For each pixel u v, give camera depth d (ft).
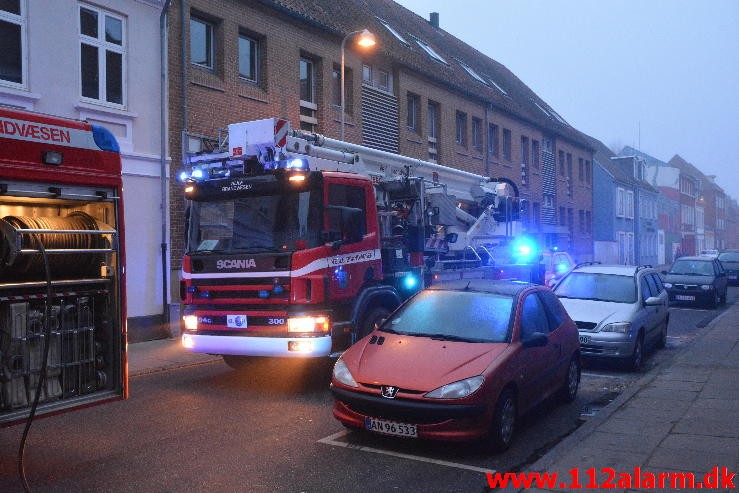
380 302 31.14
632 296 37.65
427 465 18.79
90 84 39.99
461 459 19.38
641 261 192.75
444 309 23.72
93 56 40.19
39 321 17.21
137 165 42.14
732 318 56.95
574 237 138.41
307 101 59.77
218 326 28.12
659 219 218.59
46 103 37.29
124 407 25.45
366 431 21.40
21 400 16.81
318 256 27.20
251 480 17.43
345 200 29.07
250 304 27.50
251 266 27.45
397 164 39.06
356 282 29.32
